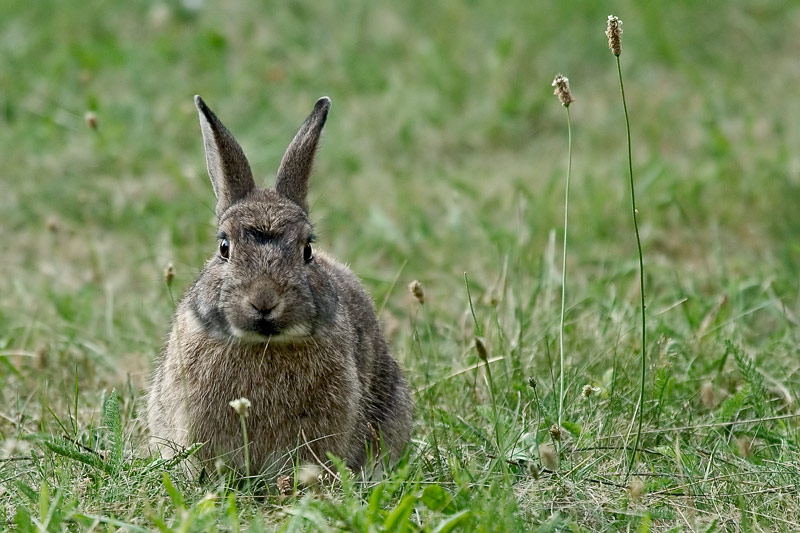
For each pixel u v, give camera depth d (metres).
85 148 16.38
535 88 19.16
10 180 15.74
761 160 15.75
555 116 18.38
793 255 13.74
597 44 20.34
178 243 13.88
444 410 9.80
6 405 10.29
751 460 8.80
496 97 18.75
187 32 20.61
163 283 12.68
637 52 20.25
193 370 8.82
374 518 7.33
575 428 8.98
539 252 12.92
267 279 8.45
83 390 10.53
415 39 20.69
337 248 14.05
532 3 21.61
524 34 20.67
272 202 9.02
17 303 12.62
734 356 10.10
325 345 8.78
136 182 15.77
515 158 17.38
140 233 14.55
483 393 10.04
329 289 8.94
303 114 18.05
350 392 8.94
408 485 8.16
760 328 11.92
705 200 15.12
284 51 20.16
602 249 13.89
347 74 19.28
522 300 11.85
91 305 12.34
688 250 14.22
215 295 8.66
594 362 10.40
